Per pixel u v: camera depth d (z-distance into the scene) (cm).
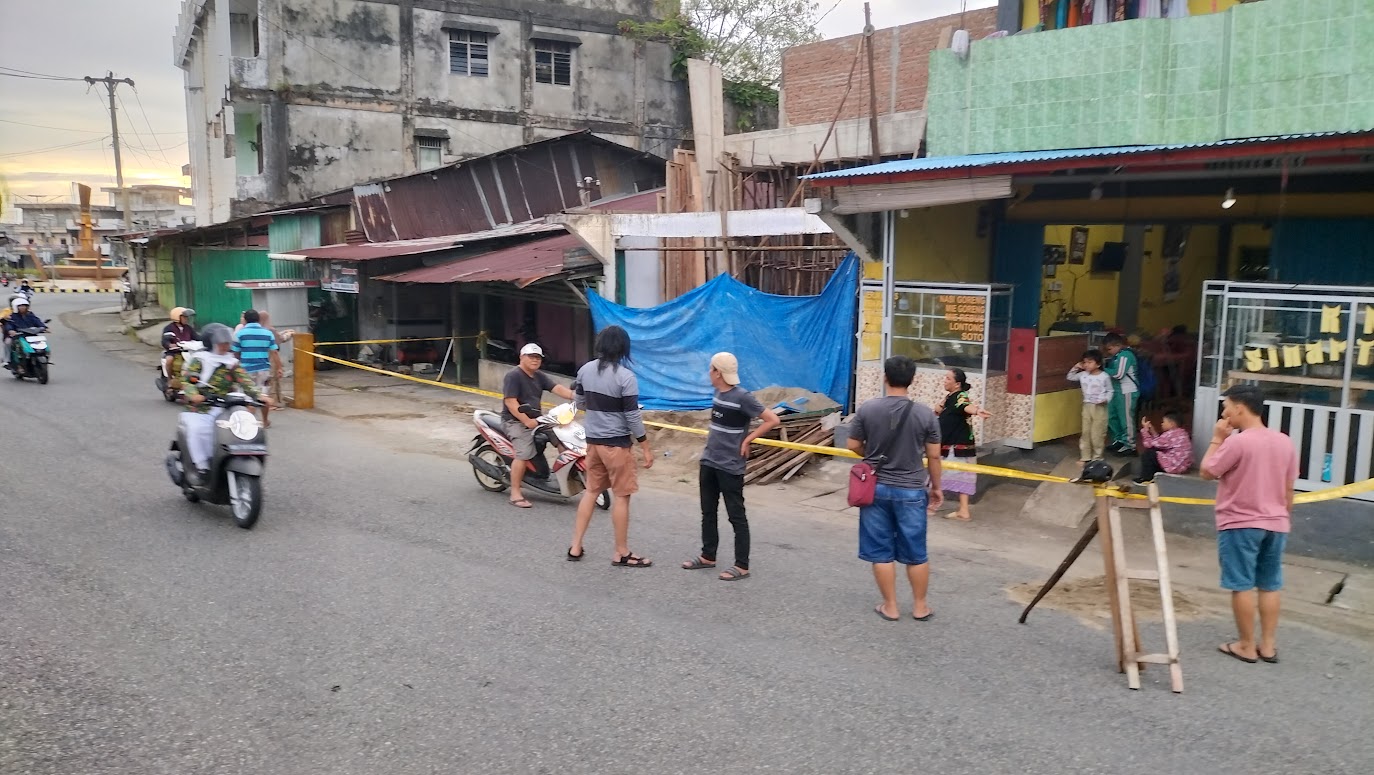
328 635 558
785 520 896
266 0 2723
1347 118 857
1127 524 871
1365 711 494
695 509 927
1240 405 561
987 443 1019
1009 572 738
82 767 404
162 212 7275
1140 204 1080
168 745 425
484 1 2941
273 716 456
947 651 561
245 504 771
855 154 1482
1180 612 649
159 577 653
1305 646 593
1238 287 841
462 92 2948
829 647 562
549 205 2292
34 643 531
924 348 1046
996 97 1070
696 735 447
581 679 507
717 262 1448
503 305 2062
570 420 904
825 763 423
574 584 667
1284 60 888
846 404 1220
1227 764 433
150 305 3891
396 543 756
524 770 412
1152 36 957
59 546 716
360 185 2138
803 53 1772
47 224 7325
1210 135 939
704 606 630
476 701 477
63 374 1872
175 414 1391
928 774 415
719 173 1511
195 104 3834
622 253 1466
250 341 1398
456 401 1661
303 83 2780
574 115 3070
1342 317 787
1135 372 1012
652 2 3153
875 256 1086
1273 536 554
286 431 1322
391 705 470
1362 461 777
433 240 2058
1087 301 1349
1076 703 493
